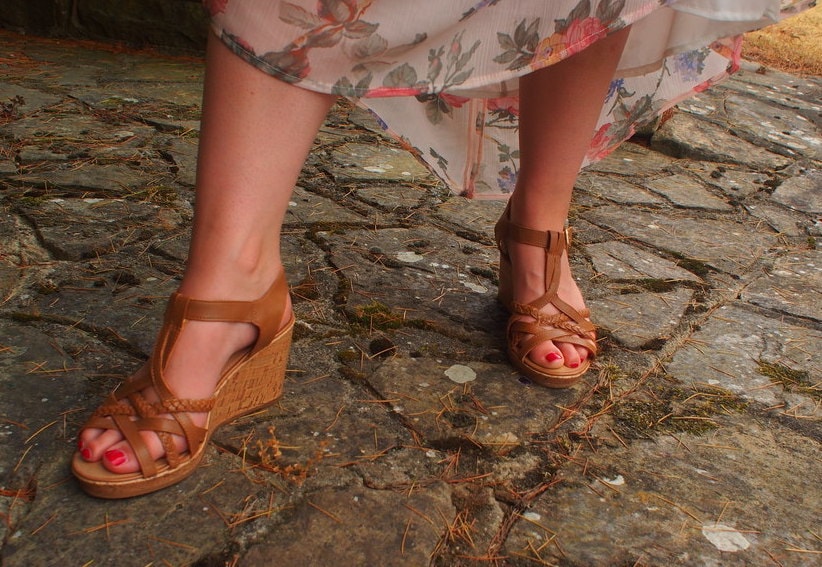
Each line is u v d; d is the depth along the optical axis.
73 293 1.39
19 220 1.59
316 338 1.34
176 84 2.77
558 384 1.28
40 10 3.29
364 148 2.26
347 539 1.03
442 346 1.35
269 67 0.99
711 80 1.41
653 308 1.51
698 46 1.27
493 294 1.51
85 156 1.96
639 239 1.80
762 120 3.00
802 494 1.15
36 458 1.08
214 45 1.00
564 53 1.11
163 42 3.25
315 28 0.99
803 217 2.07
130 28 3.24
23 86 2.56
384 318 1.40
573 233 1.79
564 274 1.33
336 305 1.42
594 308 1.49
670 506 1.11
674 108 2.91
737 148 2.62
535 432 1.20
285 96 1.01
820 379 1.37
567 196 1.30
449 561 1.02
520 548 1.04
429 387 1.26
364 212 1.79
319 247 1.61
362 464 1.12
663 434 1.22
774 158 2.57
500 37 1.08
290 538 1.02
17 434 1.11
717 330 1.47
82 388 1.19
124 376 1.22
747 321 1.51
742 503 1.13
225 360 1.10
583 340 1.30
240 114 1.01
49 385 1.19
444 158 1.42
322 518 1.05
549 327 1.29
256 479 1.09
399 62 1.04
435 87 1.07
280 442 1.14
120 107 2.42
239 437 1.14
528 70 1.10
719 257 1.75
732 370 1.37
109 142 2.08
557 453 1.17
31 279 1.41
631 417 1.25
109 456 1.04
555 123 1.24
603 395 1.28
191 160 2.01
